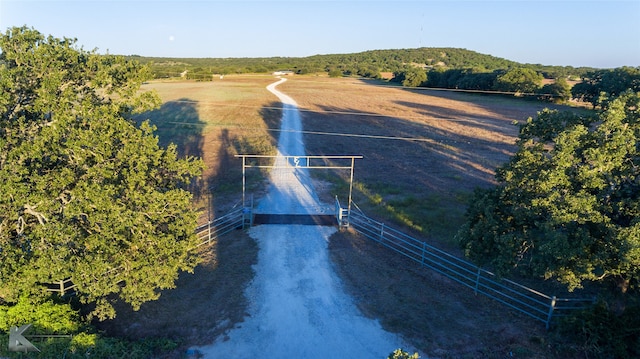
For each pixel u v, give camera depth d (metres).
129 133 15.01
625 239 12.60
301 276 18.72
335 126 56.94
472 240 16.77
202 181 31.98
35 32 14.28
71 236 13.35
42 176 13.26
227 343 14.55
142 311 16.16
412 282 18.38
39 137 13.43
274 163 37.50
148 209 14.91
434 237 22.86
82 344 13.12
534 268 15.03
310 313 16.20
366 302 16.91
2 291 13.62
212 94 87.19
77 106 14.33
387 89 109.50
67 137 14.09
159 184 16.36
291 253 20.73
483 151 43.78
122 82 15.54
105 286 13.99
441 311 16.34
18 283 13.13
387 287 17.95
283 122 58.53
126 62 16.03
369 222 24.62
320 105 75.94
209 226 21.83
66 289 15.86
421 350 14.25
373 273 19.08
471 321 15.77
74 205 13.50
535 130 15.98
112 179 14.57
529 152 15.62
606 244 13.68
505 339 14.77
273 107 71.50
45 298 14.80
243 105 72.81
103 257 14.13
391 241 21.78
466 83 104.38
